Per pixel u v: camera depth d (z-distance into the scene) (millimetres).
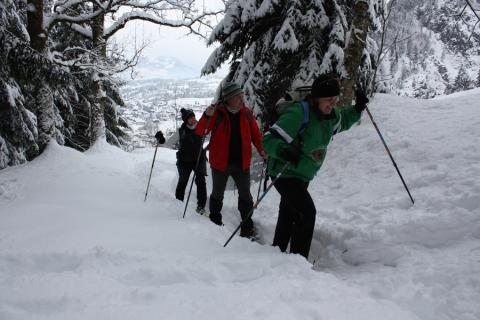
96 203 4961
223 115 4352
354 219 4059
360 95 3492
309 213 3248
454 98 6414
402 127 5652
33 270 2723
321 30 7938
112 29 11930
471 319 2197
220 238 3822
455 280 2600
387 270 3084
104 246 3227
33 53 7449
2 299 2076
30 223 4082
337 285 2443
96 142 12211
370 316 2025
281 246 3740
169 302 2092
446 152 4559
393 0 8383
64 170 6949
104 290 2240
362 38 6949
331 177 5418
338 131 3508
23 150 10734
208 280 2525
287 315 1947
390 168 4848
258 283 2430
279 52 8031
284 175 3328
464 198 3496
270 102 8781
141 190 6098
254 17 8328
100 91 12555
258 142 4535
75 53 13805
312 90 3127
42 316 1900
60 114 14898
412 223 3453
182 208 5113
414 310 2352
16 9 10398
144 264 2729
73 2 9039
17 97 9531
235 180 4508
